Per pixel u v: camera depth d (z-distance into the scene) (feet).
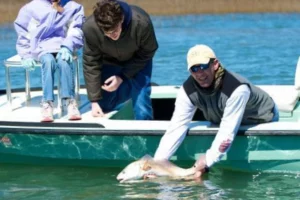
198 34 106.52
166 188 39.04
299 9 133.69
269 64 80.33
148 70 45.27
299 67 46.70
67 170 43.11
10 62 44.91
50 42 44.86
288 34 104.73
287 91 49.06
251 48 92.12
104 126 41.81
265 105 41.09
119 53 43.11
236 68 78.38
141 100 45.16
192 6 136.98
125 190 39.14
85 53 43.14
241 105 38.63
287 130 39.81
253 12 133.59
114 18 38.96
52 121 42.55
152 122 42.29
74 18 45.27
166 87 51.19
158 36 105.09
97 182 40.73
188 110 39.93
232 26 115.75
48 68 43.19
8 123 42.93
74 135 42.14
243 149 40.78
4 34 111.45
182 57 86.07
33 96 49.49
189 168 41.09
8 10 132.57
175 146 40.27
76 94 47.55
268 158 40.73
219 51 90.43
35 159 43.88
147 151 41.81
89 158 42.86
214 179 40.34
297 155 40.37
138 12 42.24
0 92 51.57
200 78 37.76
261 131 40.01
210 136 40.63
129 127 41.50
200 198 37.58
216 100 38.96
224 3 136.36
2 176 42.39
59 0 45.44
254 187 39.14
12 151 43.80
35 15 44.91
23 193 39.40
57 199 38.27
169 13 135.33
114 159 42.55
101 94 44.32
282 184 39.52
